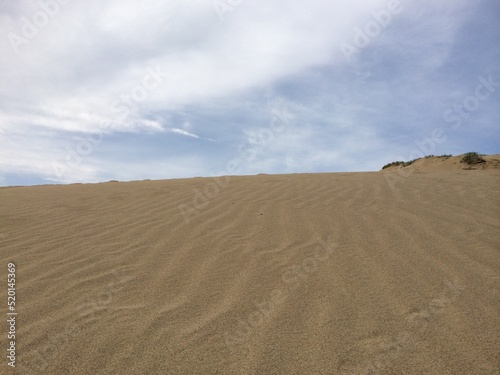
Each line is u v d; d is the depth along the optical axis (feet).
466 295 8.63
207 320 7.91
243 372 6.21
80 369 6.37
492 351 6.51
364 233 13.53
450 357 6.40
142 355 6.72
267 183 24.88
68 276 10.42
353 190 21.56
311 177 27.58
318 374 6.10
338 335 7.19
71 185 31.78
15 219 16.97
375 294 8.85
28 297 9.16
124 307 8.59
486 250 11.43
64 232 14.75
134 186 26.63
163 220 16.34
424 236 12.96
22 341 7.25
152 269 10.85
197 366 6.38
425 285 9.23
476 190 20.48
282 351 6.74
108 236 14.15
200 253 12.09
